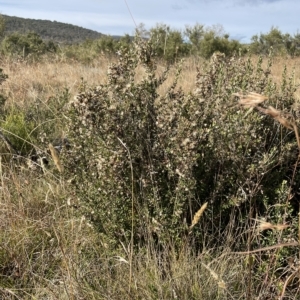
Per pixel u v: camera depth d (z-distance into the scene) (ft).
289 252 7.71
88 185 8.57
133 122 8.23
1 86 21.08
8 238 8.91
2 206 9.84
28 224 9.46
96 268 8.04
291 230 7.39
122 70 8.46
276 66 29.89
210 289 7.15
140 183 8.13
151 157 8.26
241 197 8.18
